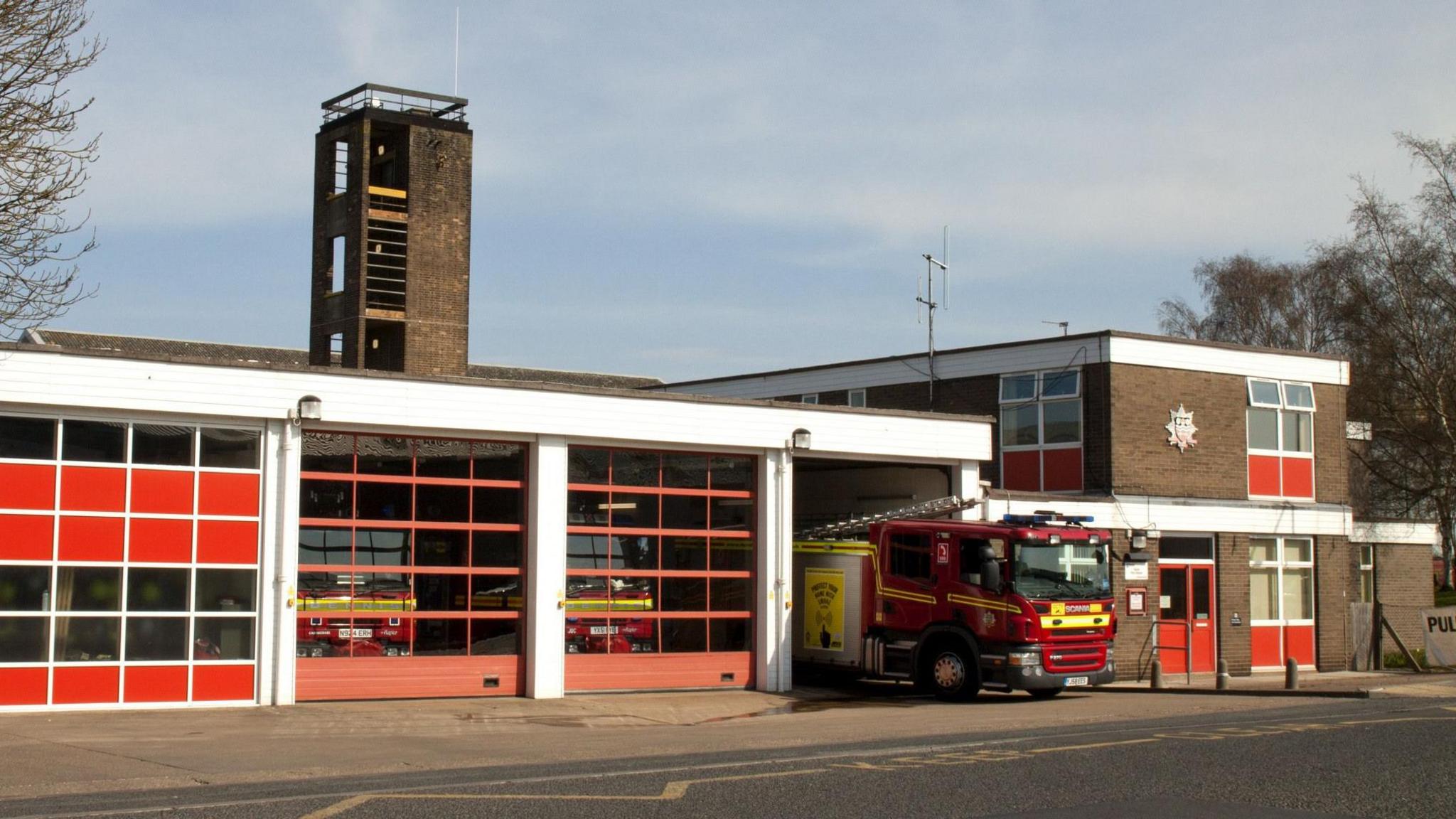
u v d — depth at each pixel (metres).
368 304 49.16
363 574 21.45
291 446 20.75
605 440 23.70
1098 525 29.44
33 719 18.36
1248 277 62.69
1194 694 24.78
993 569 22.72
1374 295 42.28
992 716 19.83
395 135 51.19
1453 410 41.22
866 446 26.69
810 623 25.86
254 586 20.52
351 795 11.52
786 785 11.95
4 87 16.98
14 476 18.86
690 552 24.75
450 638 22.19
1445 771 12.82
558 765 13.82
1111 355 30.42
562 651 22.98
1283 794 11.47
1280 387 33.53
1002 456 32.56
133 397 19.50
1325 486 34.38
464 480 22.52
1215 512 31.69
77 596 19.19
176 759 14.43
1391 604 36.28
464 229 50.91
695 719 20.47
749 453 25.58
